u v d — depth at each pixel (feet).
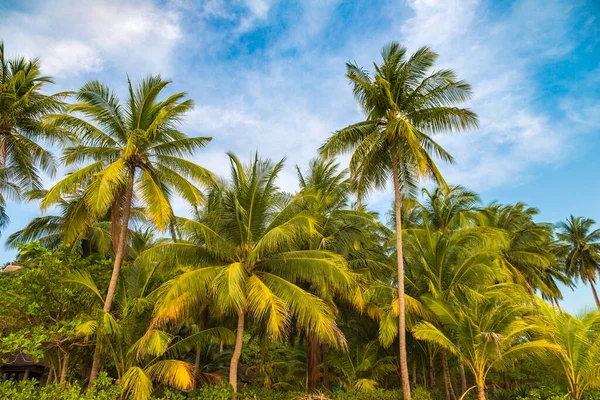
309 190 57.36
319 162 69.41
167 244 47.91
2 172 60.23
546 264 85.51
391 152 54.29
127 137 51.08
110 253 71.97
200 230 46.83
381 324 53.67
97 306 49.11
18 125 59.36
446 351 62.18
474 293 52.95
